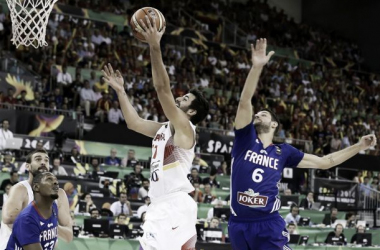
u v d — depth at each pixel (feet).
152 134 23.39
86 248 49.78
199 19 127.95
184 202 21.85
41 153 26.14
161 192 21.86
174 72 102.22
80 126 78.23
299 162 25.54
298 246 59.26
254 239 24.64
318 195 80.12
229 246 52.44
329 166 25.68
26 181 26.14
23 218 22.90
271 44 132.87
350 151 25.81
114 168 70.79
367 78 133.18
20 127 74.08
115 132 77.61
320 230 66.64
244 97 23.91
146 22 20.16
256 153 24.76
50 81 86.43
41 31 32.45
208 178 73.10
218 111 93.45
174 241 21.62
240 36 129.08
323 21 150.10
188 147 21.71
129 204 61.31
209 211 63.31
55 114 77.82
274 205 24.70
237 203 24.79
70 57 91.56
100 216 58.18
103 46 98.78
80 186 63.21
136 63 99.35
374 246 66.13
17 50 89.97
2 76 81.46
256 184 24.57
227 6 136.46
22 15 32.17
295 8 151.74
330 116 112.06
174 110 20.71
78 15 104.22
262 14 139.44
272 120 25.25
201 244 52.03
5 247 24.94
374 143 25.73
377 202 80.79
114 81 23.45
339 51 140.36
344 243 64.75
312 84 119.85
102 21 105.29
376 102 125.39
